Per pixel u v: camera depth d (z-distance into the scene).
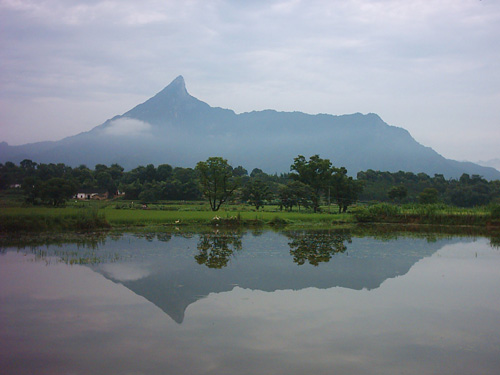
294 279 20.88
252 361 11.56
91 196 142.25
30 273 21.64
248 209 89.69
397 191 110.50
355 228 50.84
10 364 11.37
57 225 39.69
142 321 14.59
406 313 15.62
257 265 24.41
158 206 97.44
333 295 17.98
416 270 23.41
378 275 21.98
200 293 18.12
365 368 11.23
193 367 11.21
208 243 33.91
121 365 11.31
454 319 15.02
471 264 25.30
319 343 12.80
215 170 71.25
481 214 54.53
